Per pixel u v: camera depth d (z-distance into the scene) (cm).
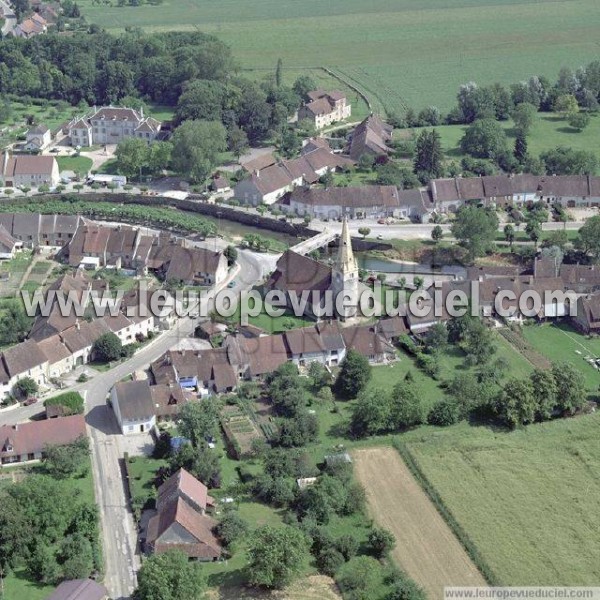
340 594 19650
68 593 18688
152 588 18512
